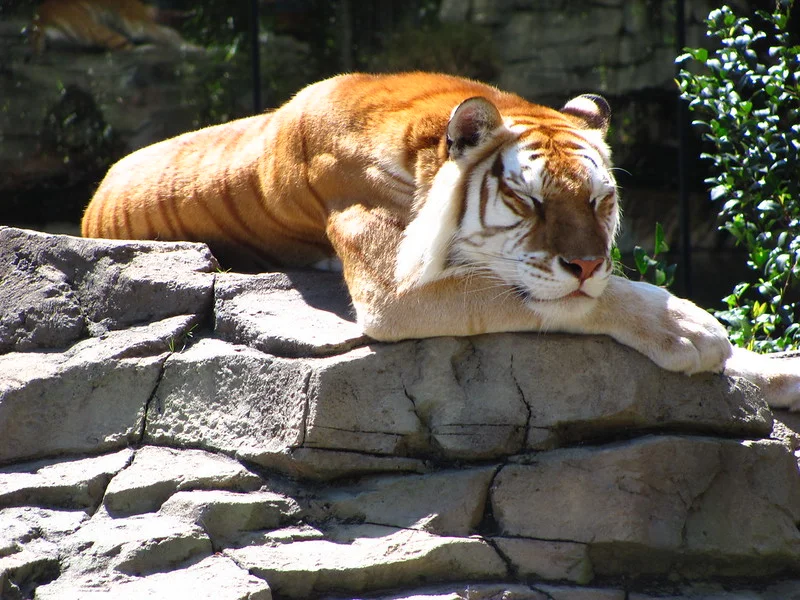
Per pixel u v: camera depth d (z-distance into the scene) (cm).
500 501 779
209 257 966
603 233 791
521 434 804
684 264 1942
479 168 810
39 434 859
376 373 805
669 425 824
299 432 784
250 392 827
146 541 727
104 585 705
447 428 801
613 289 829
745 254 1952
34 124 1983
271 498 778
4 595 695
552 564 768
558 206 782
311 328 849
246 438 816
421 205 828
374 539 756
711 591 802
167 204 1053
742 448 823
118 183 1112
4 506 792
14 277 968
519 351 815
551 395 809
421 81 934
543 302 785
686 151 1942
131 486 784
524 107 877
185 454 829
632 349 822
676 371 823
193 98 1997
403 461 799
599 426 815
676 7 1961
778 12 1231
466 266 820
